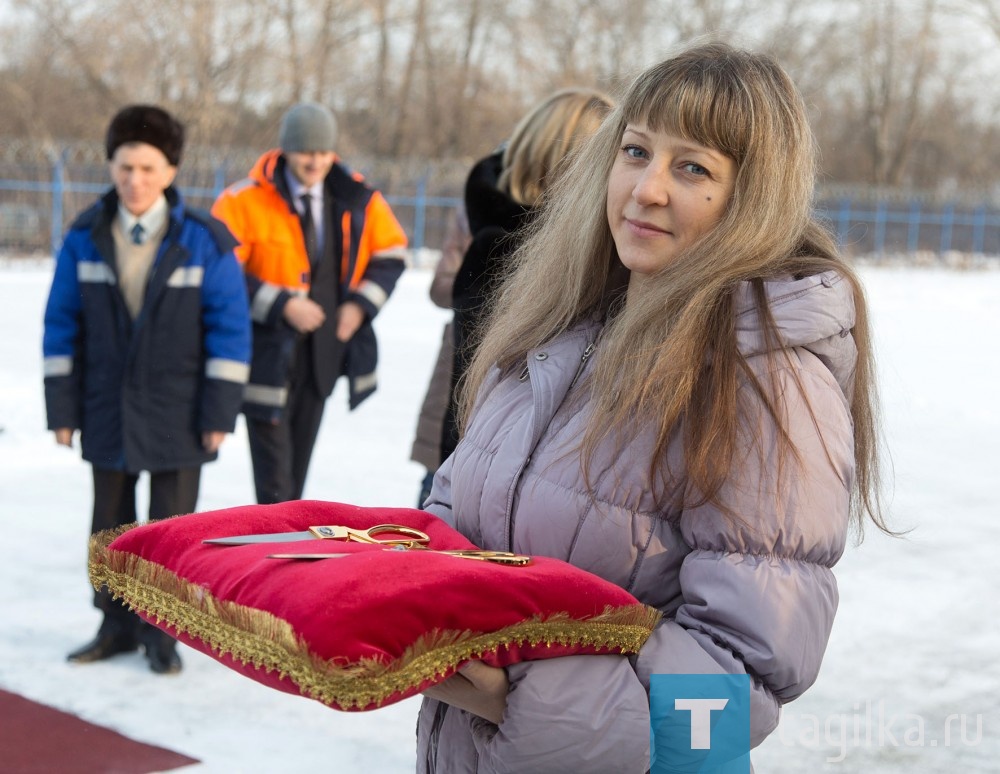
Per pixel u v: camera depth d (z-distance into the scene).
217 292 4.04
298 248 4.79
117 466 3.99
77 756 3.28
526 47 37.44
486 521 1.65
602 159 1.74
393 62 37.00
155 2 29.31
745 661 1.46
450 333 3.76
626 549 1.54
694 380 1.49
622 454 1.54
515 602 1.37
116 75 30.05
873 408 1.70
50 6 29.45
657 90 1.60
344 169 4.97
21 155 23.38
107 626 4.04
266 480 4.77
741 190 1.56
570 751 1.42
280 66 31.75
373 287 4.95
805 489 1.47
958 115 44.00
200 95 29.55
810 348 1.53
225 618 1.36
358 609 1.26
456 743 1.63
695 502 1.50
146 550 1.54
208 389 4.03
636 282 1.68
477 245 3.07
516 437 1.65
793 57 39.50
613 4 36.84
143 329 3.94
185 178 22.69
